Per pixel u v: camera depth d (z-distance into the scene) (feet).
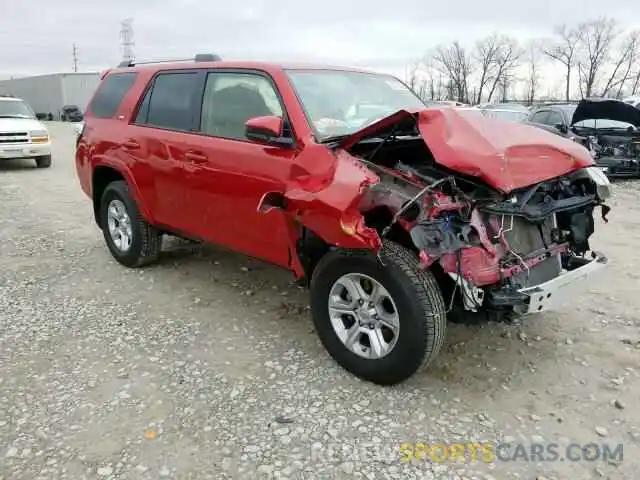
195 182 14.98
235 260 19.74
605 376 12.01
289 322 14.73
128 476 9.02
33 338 13.80
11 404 10.96
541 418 10.58
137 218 17.95
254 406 10.92
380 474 9.09
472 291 10.53
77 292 16.92
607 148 37.40
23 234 23.89
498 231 11.14
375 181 10.49
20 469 9.16
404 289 10.52
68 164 50.42
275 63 14.16
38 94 188.03
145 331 14.23
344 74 15.17
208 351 13.16
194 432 10.12
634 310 15.31
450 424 10.39
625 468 9.25
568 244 12.86
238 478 8.99
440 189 10.94
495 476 9.08
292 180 12.27
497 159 10.65
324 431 10.16
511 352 13.05
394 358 10.98
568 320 14.73
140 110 17.37
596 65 172.96
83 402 11.05
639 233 23.59
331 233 10.78
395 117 11.21
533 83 184.96
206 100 15.16
